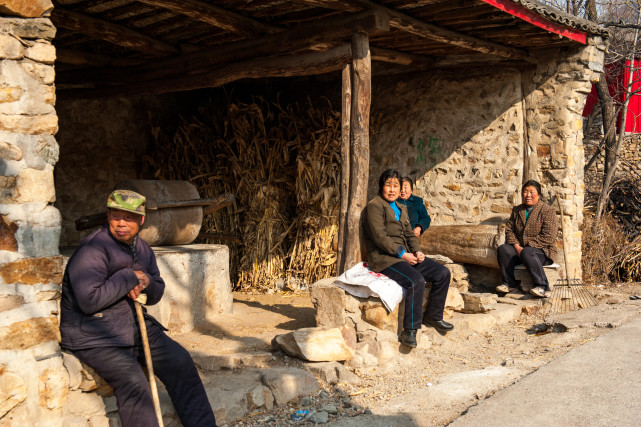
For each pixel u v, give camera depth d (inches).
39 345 126.3
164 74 290.2
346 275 205.5
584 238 335.9
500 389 166.6
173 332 211.8
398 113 338.3
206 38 270.4
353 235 215.9
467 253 293.6
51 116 130.3
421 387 178.2
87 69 312.0
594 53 285.7
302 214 320.8
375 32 213.8
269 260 321.1
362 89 216.2
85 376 132.1
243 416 156.0
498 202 305.6
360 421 151.4
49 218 129.6
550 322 235.5
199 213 247.4
